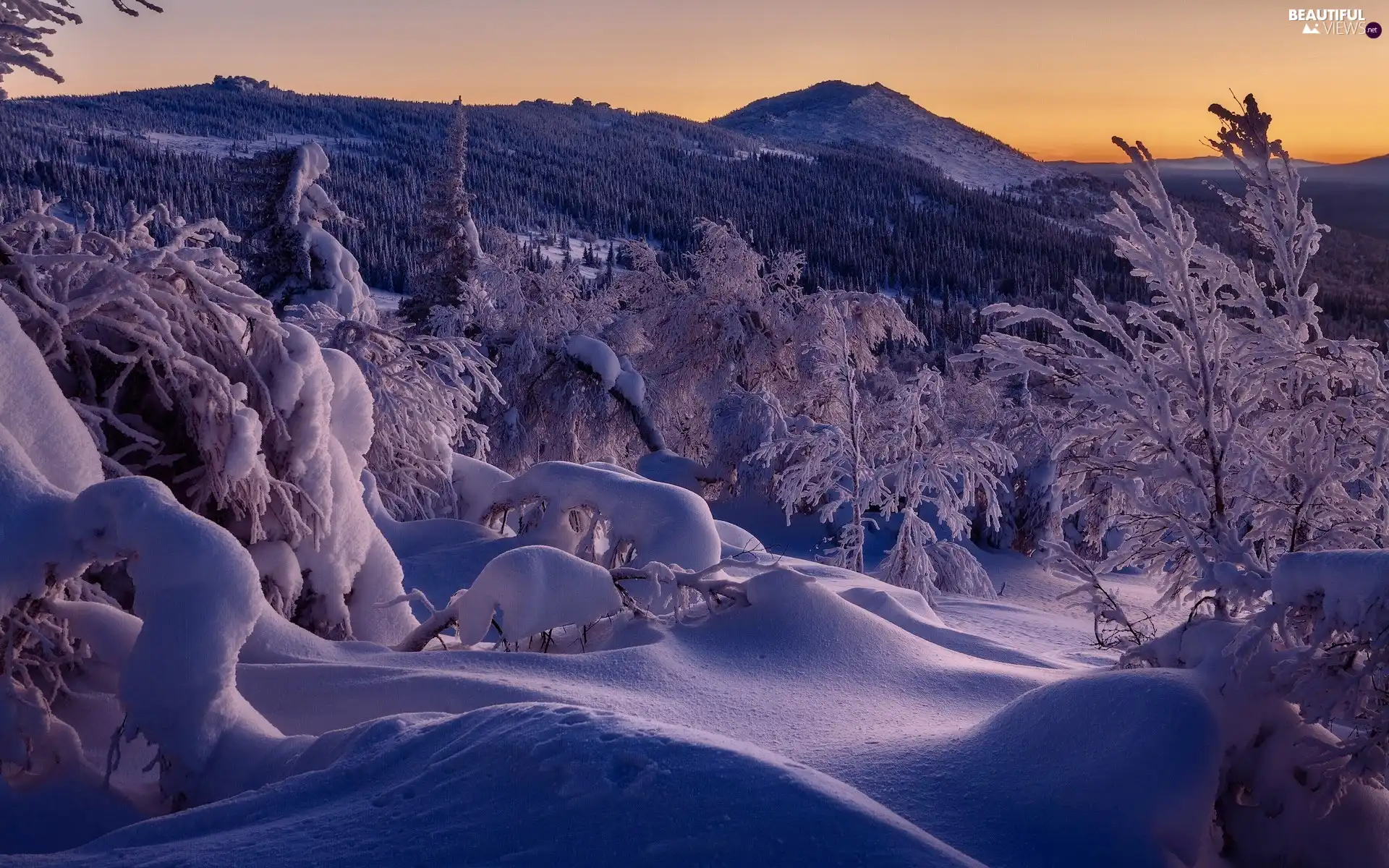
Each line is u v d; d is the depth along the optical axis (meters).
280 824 3.89
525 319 27.59
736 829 3.40
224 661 5.32
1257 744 4.99
